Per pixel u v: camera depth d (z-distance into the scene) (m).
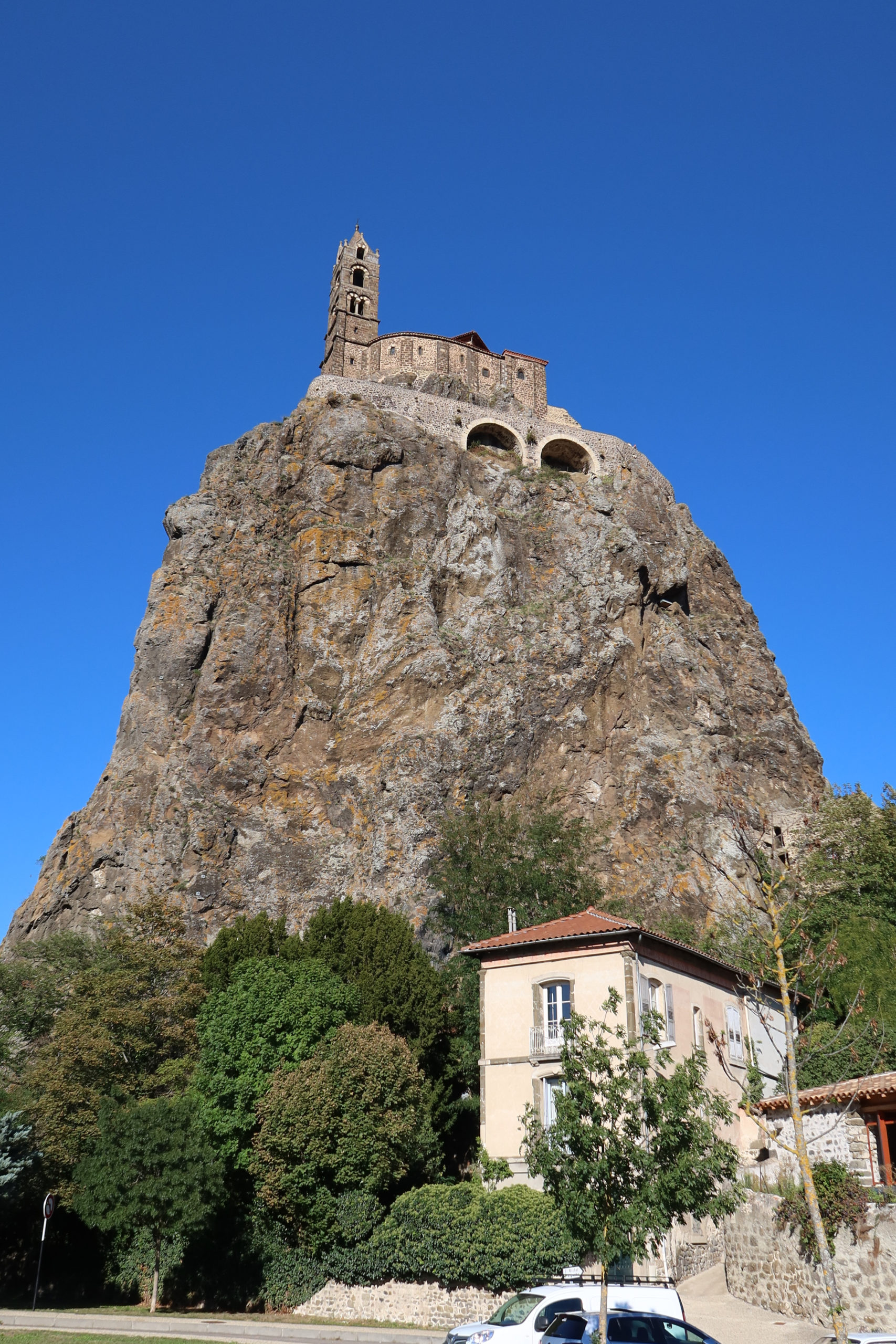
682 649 94.25
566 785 84.62
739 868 78.44
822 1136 27.17
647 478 110.25
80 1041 46.66
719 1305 29.66
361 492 96.25
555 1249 31.03
